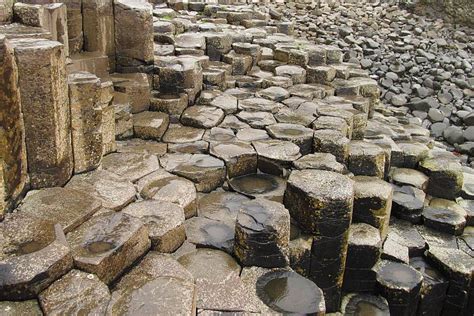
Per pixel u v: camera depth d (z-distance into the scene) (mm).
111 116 4816
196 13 10758
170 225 3646
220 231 4008
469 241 5340
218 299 3188
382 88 11719
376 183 5062
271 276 3541
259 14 10602
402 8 15695
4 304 2748
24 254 2922
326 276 4238
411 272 4605
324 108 6406
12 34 4035
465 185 6320
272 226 3557
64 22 5254
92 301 2781
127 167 4598
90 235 3266
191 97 6203
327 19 13984
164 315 2643
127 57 6117
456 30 14445
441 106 10945
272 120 5902
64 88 3818
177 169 4695
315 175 4340
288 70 7719
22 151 3592
